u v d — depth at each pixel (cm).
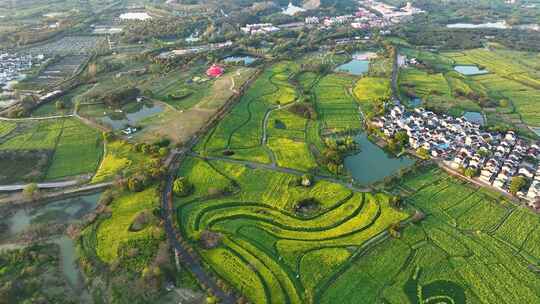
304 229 13425
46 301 10650
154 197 14862
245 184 15888
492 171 16412
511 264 12088
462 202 14900
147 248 12406
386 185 15862
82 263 11856
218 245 12694
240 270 11712
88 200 15038
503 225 13712
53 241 12962
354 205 14638
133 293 10875
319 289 11150
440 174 16725
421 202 14900
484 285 11350
